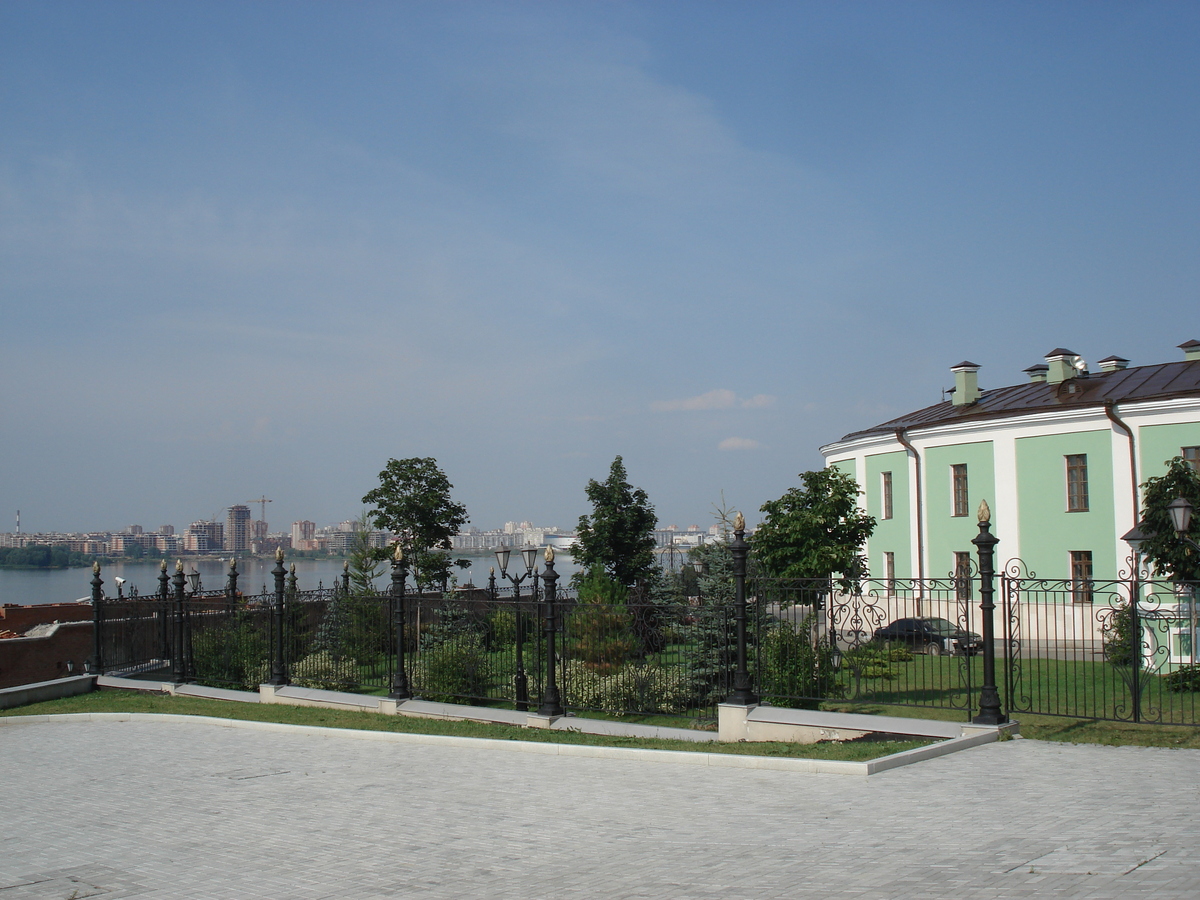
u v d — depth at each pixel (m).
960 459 33.91
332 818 9.02
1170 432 28.94
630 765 11.45
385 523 32.34
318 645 20.25
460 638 18.41
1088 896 5.52
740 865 6.81
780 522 20.33
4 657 21.84
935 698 15.37
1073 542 30.66
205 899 6.63
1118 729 11.88
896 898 5.77
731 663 15.82
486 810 9.19
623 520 34.97
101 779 11.24
